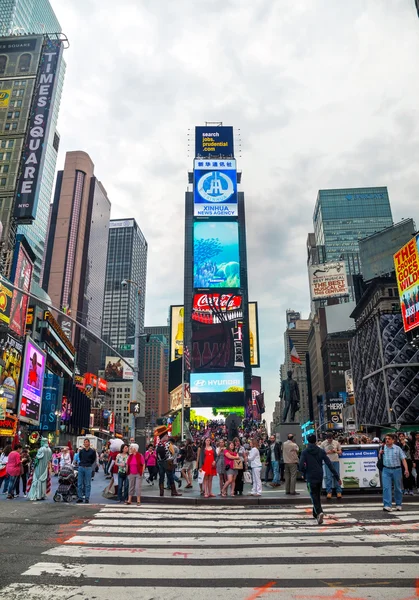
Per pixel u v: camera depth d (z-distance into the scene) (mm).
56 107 150375
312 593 5375
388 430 82625
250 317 163250
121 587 5652
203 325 125125
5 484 18203
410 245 67000
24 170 78000
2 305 53219
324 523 10227
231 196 135250
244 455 20234
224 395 115250
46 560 7012
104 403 175250
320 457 10375
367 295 88188
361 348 94438
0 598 5258
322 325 153625
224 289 128000
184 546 7992
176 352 161625
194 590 5520
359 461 15398
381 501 14070
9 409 52844
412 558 6934
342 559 6941
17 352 55844
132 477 14633
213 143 143000
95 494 18203
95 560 7004
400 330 80312
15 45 98000
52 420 74562
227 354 122125
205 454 15750
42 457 15883
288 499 14352
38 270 148500
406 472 12008
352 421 86562
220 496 15477
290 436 16062
